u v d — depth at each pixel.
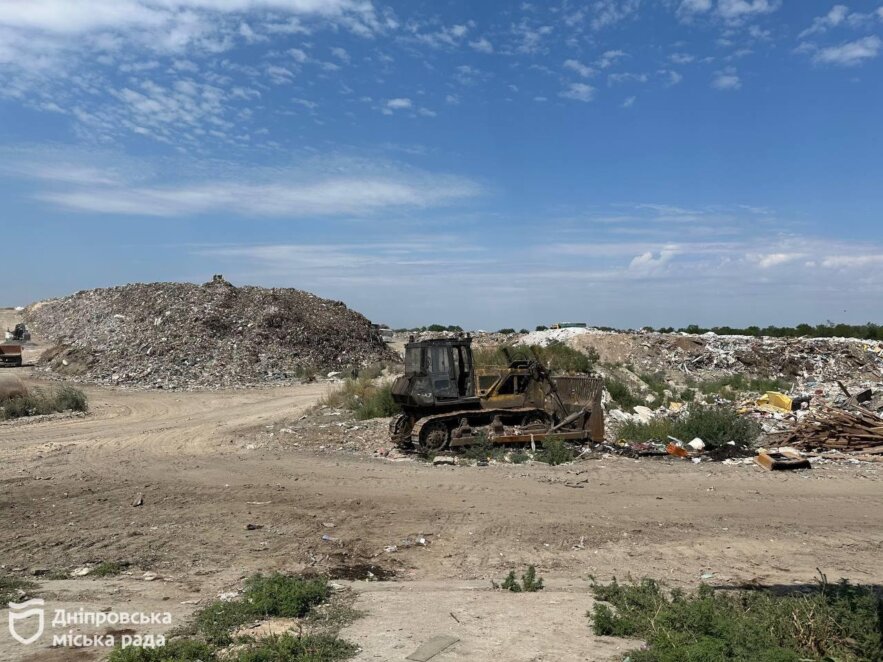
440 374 15.66
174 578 7.88
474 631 5.79
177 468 14.10
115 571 8.15
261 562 8.55
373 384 26.39
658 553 9.01
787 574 8.25
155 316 42.16
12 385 24.11
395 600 6.84
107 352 37.84
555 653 5.26
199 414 23.92
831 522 10.38
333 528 10.02
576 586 7.63
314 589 6.86
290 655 5.18
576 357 28.91
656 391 26.05
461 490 12.09
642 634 5.74
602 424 16.44
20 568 8.27
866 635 5.68
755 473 13.70
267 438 18.09
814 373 31.61
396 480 12.85
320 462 14.71
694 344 34.38
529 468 13.95
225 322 40.84
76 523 10.14
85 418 22.77
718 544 9.37
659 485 12.55
